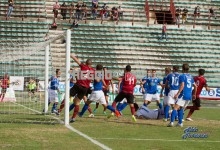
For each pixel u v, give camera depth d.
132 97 41.12
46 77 49.38
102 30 110.50
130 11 119.44
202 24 121.50
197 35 114.25
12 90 71.25
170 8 121.62
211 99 89.56
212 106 77.25
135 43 109.06
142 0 123.00
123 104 46.75
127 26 112.31
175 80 40.72
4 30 107.12
